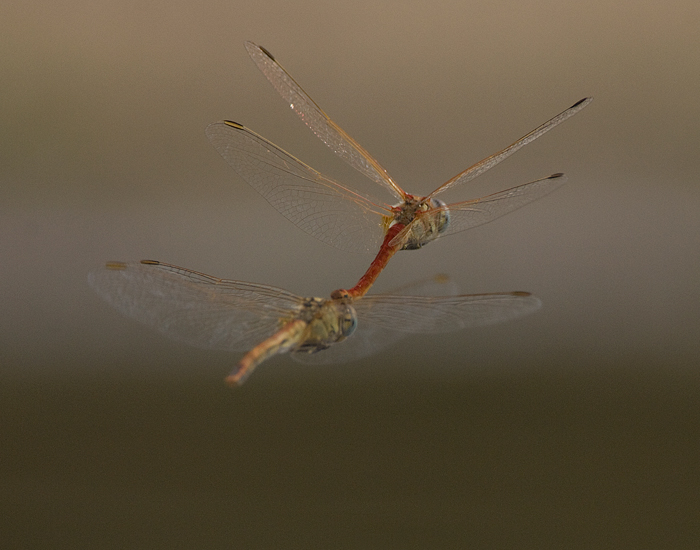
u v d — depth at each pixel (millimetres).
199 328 1283
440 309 1286
